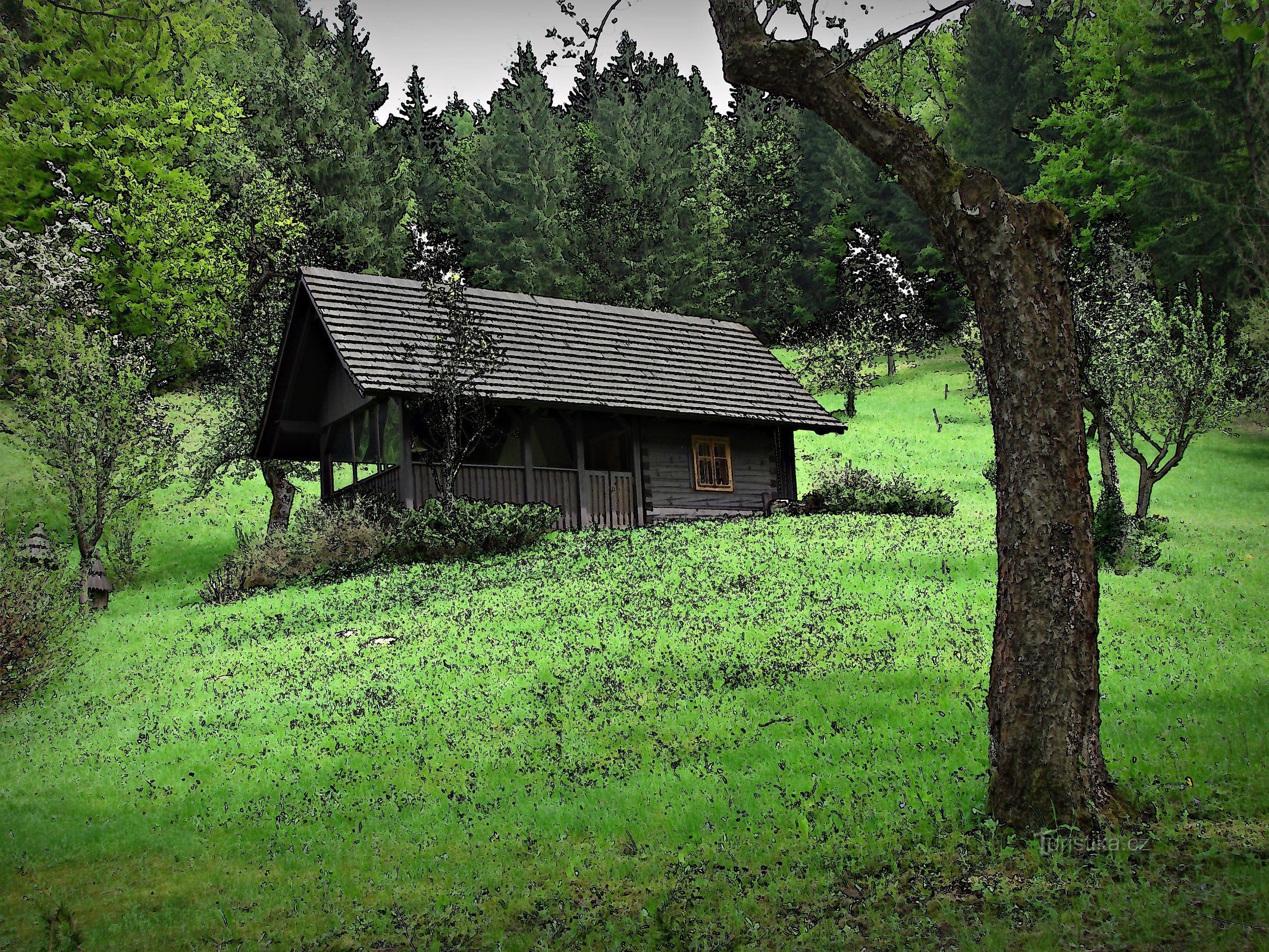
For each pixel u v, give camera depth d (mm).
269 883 8508
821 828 8523
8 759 12586
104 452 23969
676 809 9281
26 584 16984
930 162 8586
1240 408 26656
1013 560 8156
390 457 25281
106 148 41594
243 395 30453
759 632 15297
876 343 51656
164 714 14164
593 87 86875
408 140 74625
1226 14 6344
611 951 6738
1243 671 12203
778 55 8914
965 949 6207
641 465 28531
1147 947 5938
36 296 29609
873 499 28359
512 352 27734
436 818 9734
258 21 62281
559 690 13289
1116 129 53625
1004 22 63219
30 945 7422
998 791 8109
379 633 17641
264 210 36781
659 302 64625
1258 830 7543
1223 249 46469
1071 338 8305
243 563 23922
